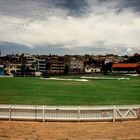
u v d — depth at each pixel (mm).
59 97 45688
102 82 90188
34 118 23797
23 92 54219
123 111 24375
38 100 41594
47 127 21688
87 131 20641
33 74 182750
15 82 89062
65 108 23531
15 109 23906
